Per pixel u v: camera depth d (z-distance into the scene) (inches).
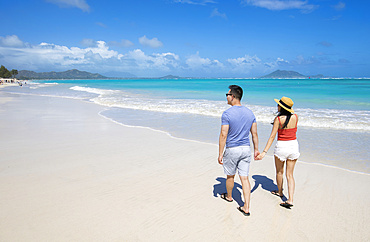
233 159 131.5
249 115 129.6
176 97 936.9
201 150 253.8
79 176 180.2
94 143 277.4
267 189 166.4
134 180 175.5
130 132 338.6
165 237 110.1
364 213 133.8
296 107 613.3
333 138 308.3
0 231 111.3
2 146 259.3
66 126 375.2
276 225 122.2
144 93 1184.2
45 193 151.3
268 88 1615.4
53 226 116.3
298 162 220.8
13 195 147.9
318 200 149.6
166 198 148.9
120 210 132.8
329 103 700.0
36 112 523.2
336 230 118.0
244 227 120.0
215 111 534.0
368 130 354.3
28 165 201.9
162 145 272.7
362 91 1207.6
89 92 1325.0
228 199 146.0
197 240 108.5
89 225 117.8
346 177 185.2
